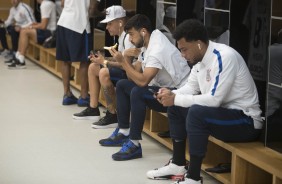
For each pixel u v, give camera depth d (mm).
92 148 5309
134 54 5254
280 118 3967
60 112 6785
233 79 4059
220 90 4023
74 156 5051
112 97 5957
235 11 4715
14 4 10430
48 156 5039
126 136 5371
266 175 4125
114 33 5840
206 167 4445
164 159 5020
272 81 4031
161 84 5059
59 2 10141
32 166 4750
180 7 5535
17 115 6582
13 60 10320
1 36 11242
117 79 5812
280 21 3957
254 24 4637
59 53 7051
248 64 4707
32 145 5363
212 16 4914
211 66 4098
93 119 6426
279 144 3973
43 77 9156
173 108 4355
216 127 4031
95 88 6359
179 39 4109
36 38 9977
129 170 4707
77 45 6891
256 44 4621
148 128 5641
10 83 8570
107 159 4988
